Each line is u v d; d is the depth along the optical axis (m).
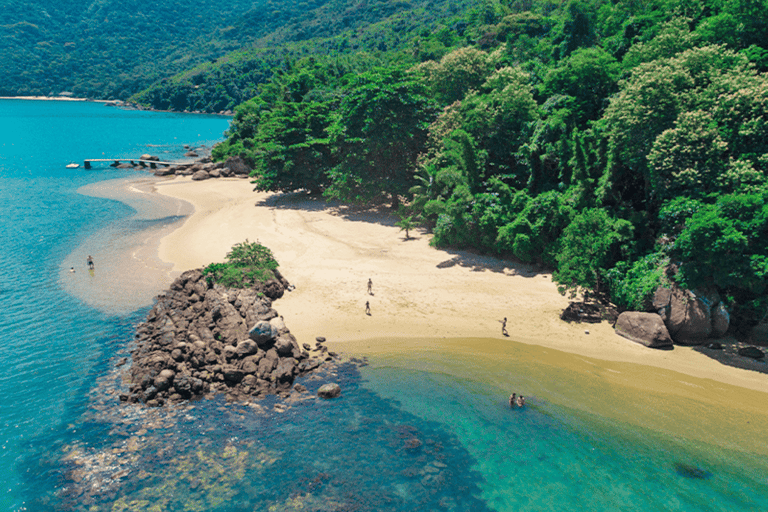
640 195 49.22
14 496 22.83
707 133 38.25
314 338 37.97
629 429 27.77
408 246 58.06
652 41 56.84
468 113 62.81
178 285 44.66
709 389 31.55
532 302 43.53
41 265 54.00
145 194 91.19
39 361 34.47
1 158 131.12
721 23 53.59
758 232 34.19
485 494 23.22
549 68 79.06
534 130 56.91
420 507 22.41
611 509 22.38
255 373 32.34
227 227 67.06
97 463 24.92
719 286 37.62
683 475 24.41
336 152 79.62
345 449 26.14
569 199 48.91
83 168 119.94
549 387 31.83
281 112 87.19
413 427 27.97
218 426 27.92
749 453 25.84
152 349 34.50
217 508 22.20
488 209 52.53
